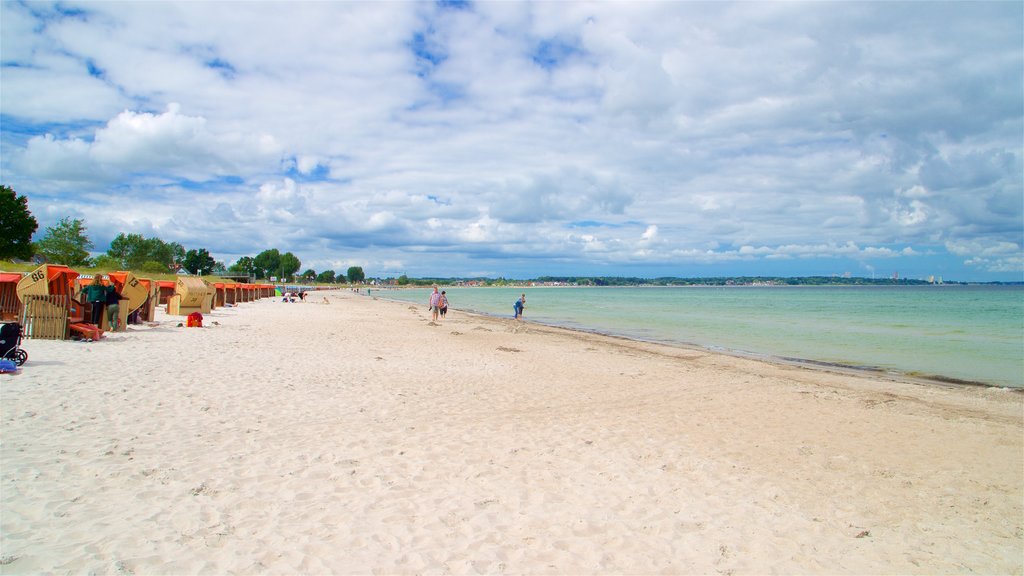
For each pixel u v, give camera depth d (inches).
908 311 2143.2
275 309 1599.4
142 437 275.1
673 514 227.8
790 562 192.2
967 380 650.8
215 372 460.4
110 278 746.8
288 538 184.4
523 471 268.5
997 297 3895.2
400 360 619.2
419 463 269.9
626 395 481.7
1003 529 229.9
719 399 481.1
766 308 2448.3
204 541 177.3
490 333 1073.5
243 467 246.4
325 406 370.9
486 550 185.9
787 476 284.8
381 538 189.3
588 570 177.3
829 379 631.2
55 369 421.4
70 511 190.2
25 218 2416.3
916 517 239.9
